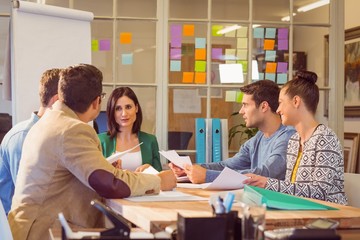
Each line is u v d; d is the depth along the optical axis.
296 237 1.70
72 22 4.61
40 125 2.84
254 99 3.79
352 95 6.66
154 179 2.80
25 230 2.70
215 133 5.26
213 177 3.37
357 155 6.53
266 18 5.55
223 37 5.51
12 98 4.36
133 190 2.69
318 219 2.04
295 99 3.19
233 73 5.52
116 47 5.41
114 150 4.65
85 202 2.79
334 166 3.00
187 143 5.46
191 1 5.49
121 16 5.41
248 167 4.10
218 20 5.48
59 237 2.21
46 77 3.41
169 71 5.46
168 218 2.10
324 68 5.62
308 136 3.18
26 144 2.88
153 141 4.78
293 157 3.30
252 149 3.99
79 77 2.87
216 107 5.50
